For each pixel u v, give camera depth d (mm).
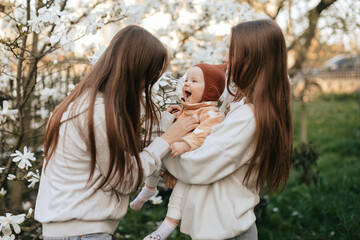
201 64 1529
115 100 1313
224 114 1587
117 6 2100
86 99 1335
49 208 1319
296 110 8320
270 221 3312
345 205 3471
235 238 1414
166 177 1552
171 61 2996
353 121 7723
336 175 4461
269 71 1423
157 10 2791
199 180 1372
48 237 1311
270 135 1380
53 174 1350
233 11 2617
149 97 1501
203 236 1375
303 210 3525
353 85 10016
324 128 7242
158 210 3336
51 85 2754
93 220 1313
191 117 1505
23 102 2139
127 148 1317
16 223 1663
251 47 1425
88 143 1292
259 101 1399
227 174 1377
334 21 3850
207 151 1360
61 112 1356
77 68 2783
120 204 1395
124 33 1392
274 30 1444
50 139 1354
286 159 1473
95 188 1326
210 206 1401
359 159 5195
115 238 2822
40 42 2752
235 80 1472
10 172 2281
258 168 1436
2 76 2453
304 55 4355
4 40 1830
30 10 2002
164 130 1582
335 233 3100
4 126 2818
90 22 1817
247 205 1405
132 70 1354
